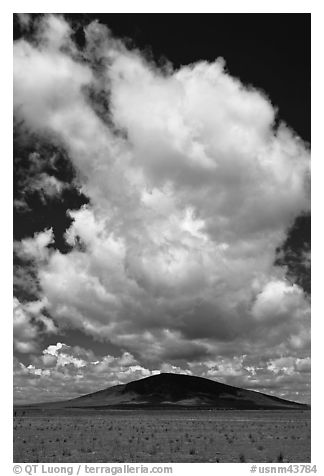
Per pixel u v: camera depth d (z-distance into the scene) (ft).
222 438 128.36
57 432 147.64
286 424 203.92
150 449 103.96
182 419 273.75
